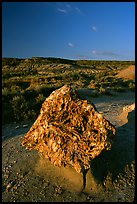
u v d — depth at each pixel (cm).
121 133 758
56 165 527
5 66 5869
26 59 7488
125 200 496
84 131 540
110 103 1459
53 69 5091
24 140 598
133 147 659
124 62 9675
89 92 1786
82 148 520
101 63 9112
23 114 1022
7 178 572
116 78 2944
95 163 535
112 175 545
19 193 525
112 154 589
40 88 1441
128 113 957
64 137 536
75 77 2803
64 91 584
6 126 946
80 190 517
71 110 564
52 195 514
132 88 2122
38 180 555
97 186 519
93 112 552
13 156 664
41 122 575
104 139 517
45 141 552
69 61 8844
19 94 1255
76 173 527
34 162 612
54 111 574
